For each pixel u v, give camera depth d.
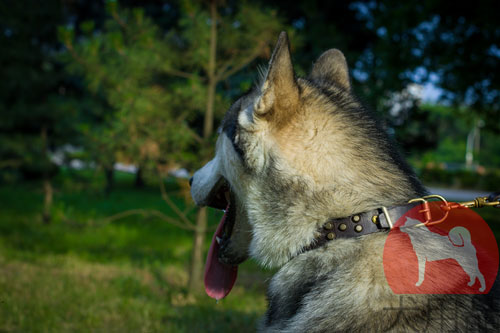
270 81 1.68
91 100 10.20
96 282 5.54
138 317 4.33
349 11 11.21
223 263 2.18
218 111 5.22
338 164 1.70
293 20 9.85
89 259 7.04
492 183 24.75
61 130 9.53
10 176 9.96
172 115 5.31
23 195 15.02
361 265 1.58
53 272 5.98
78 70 5.07
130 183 20.89
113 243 8.32
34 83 9.33
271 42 4.95
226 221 2.14
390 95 8.63
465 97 10.78
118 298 4.96
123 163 5.38
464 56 9.07
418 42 9.22
